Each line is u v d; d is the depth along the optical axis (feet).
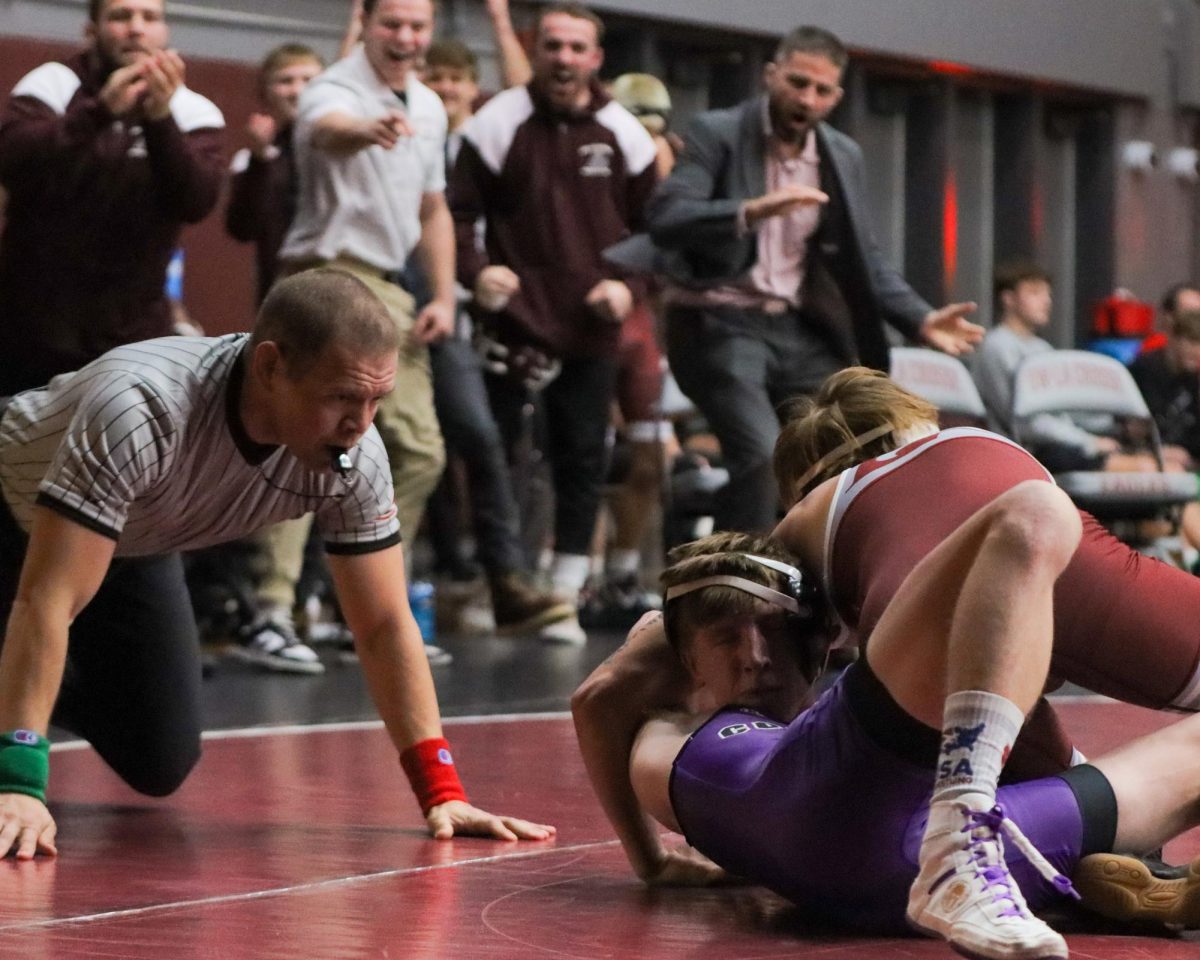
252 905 14.73
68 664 20.22
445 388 40.63
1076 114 79.25
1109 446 46.60
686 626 15.15
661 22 63.36
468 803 19.48
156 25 31.45
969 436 14.78
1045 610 12.17
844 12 68.39
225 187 52.08
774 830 13.73
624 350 47.80
